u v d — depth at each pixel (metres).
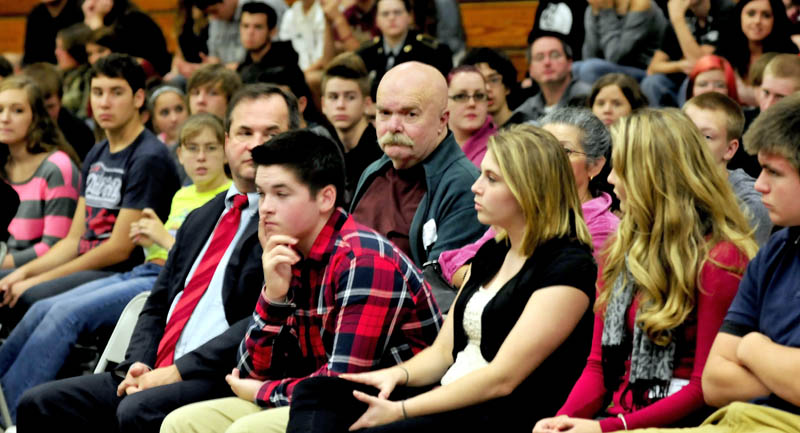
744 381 5.64
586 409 6.31
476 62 12.60
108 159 11.39
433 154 8.75
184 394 7.62
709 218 6.17
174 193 11.32
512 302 6.25
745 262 6.03
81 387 8.24
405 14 13.91
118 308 10.22
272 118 8.41
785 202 5.57
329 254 6.85
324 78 12.00
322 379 6.30
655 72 13.17
